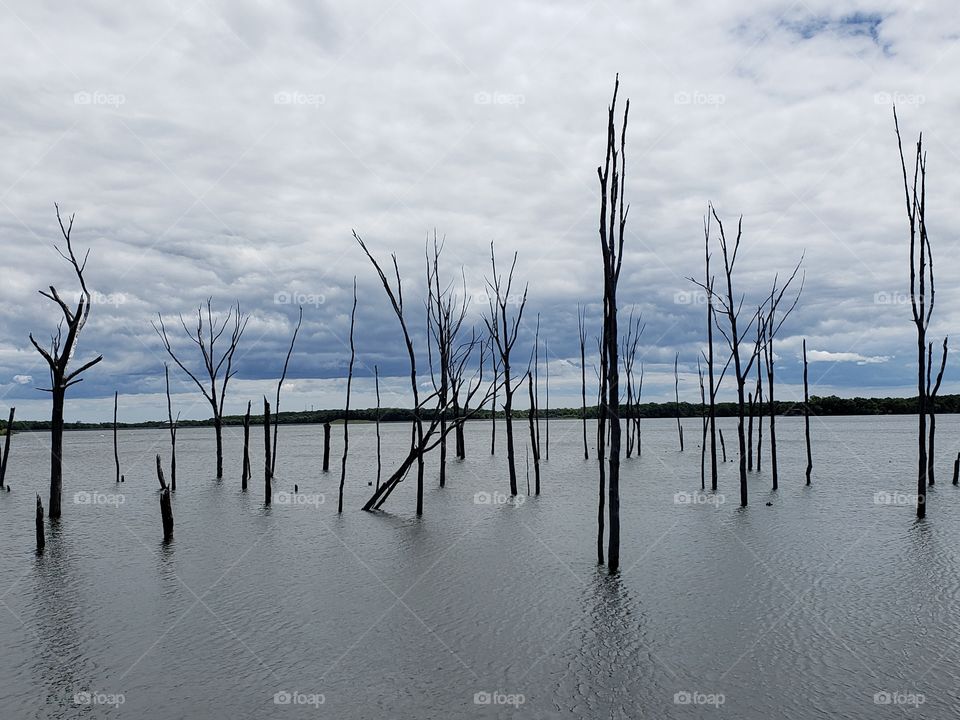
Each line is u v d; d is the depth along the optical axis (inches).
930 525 868.6
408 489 1293.1
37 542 796.6
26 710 406.0
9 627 542.9
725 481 1337.4
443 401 1047.0
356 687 429.4
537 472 1200.2
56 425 1013.2
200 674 451.5
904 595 581.6
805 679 426.9
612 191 641.6
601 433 701.3
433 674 445.4
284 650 489.7
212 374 1531.7
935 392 1211.9
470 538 839.7
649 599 585.6
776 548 756.0
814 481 1315.2
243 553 781.3
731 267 1009.5
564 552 754.2
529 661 463.2
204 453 2484.0
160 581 668.1
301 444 3080.7
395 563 725.3
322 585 647.1
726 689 417.1
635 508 1033.5
